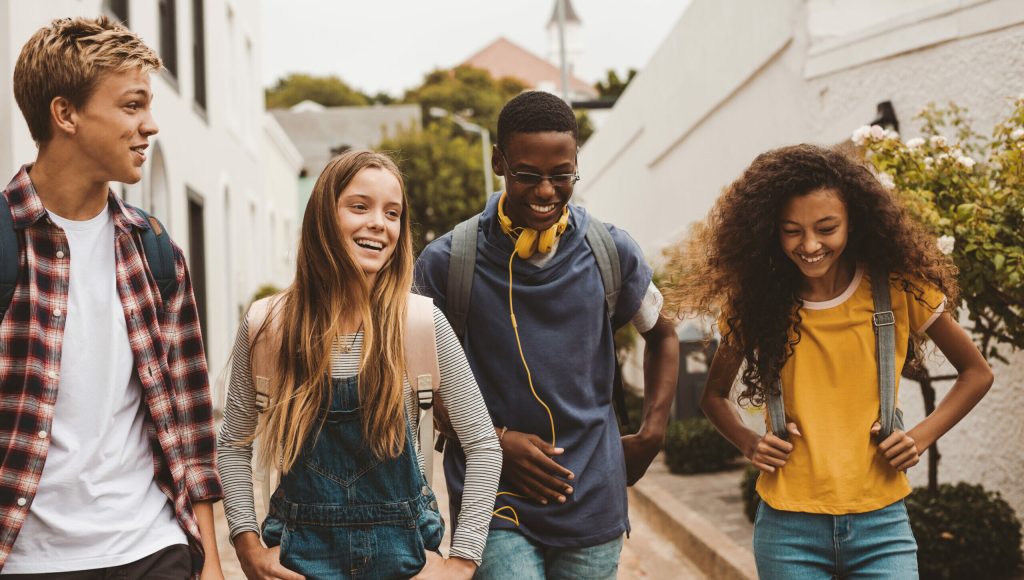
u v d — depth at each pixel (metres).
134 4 8.59
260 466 2.50
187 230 10.76
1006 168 4.04
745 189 2.76
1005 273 3.77
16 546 2.22
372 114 51.94
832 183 2.62
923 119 5.55
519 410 2.88
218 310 12.65
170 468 2.39
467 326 2.94
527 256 2.87
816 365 2.74
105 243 2.37
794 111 7.40
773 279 2.78
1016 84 4.78
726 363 2.96
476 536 2.49
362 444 2.39
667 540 6.65
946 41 5.35
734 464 8.48
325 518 2.38
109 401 2.29
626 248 2.99
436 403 2.72
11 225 2.23
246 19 15.86
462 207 37.62
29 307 2.22
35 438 2.18
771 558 2.73
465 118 59.66
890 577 2.60
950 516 4.57
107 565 2.25
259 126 17.16
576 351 2.88
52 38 2.24
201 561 2.46
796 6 7.18
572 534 2.84
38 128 2.28
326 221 2.46
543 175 2.78
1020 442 4.84
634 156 14.58
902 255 2.68
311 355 2.40
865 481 2.66
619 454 2.98
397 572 2.40
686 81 10.82
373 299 2.49
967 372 2.78
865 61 6.18
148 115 2.32
